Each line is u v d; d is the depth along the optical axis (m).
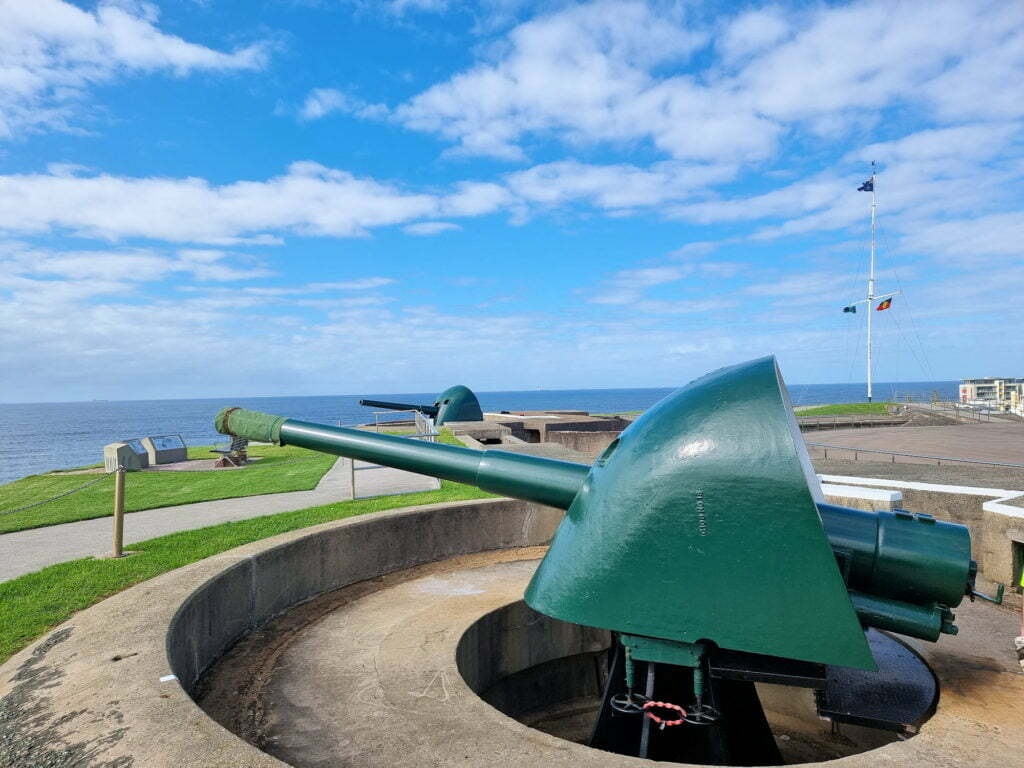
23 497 12.30
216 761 2.58
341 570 6.61
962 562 3.82
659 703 3.93
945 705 3.94
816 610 3.62
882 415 32.16
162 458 18.59
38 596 5.18
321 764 3.42
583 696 6.77
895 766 3.16
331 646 5.12
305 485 12.83
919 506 7.37
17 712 3.00
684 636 3.77
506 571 7.14
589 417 28.34
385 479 13.61
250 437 5.95
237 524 8.01
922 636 3.97
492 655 5.69
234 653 5.00
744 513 3.77
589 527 4.19
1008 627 5.44
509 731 3.57
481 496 9.92
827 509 4.20
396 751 3.43
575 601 4.05
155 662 3.49
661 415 4.22
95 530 8.73
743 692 4.49
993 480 9.36
